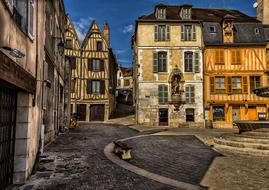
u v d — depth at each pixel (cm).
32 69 558
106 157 772
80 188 475
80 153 818
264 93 1209
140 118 2153
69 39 2631
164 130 1747
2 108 430
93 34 2694
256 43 2170
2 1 355
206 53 2208
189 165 695
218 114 2186
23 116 506
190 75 2202
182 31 2245
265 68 2161
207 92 2177
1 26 354
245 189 488
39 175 550
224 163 723
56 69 1180
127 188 483
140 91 2180
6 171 459
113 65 3125
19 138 500
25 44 495
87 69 2638
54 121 1164
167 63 2211
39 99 664
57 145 971
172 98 2169
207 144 1075
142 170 626
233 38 2217
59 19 1288
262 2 2478
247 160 768
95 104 2623
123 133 1504
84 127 1905
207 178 563
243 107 2166
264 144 855
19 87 438
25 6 496
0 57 331
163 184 513
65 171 591
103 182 518
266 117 2130
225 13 2692
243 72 2173
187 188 488
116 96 3634
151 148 970
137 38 2267
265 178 565
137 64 2230
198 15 2495
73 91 2577
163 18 2262
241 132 1061
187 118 2175
